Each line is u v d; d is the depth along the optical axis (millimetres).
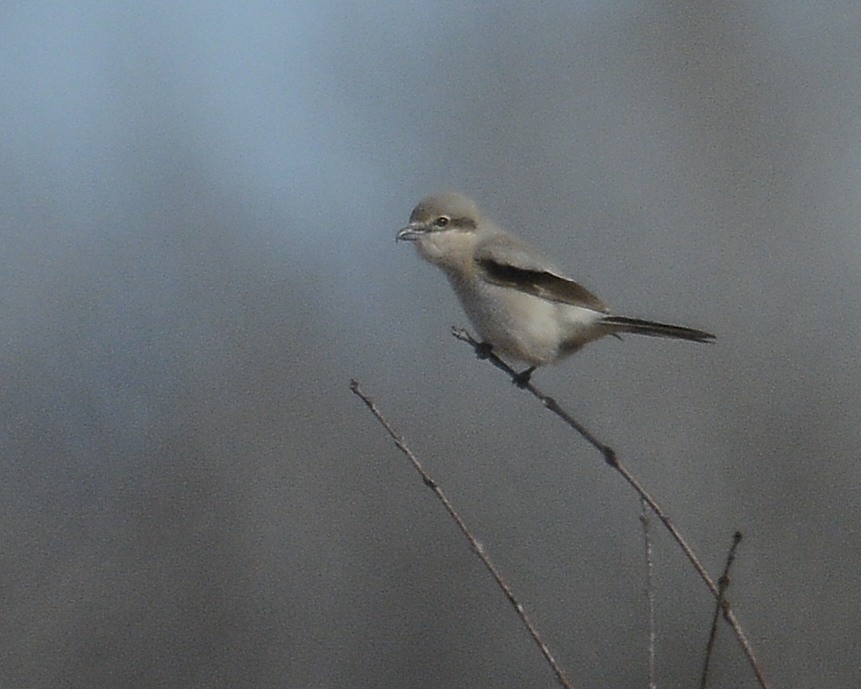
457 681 14508
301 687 14289
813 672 14531
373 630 14703
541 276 8734
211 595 14508
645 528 6137
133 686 13914
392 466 15492
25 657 13781
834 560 15555
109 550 14508
